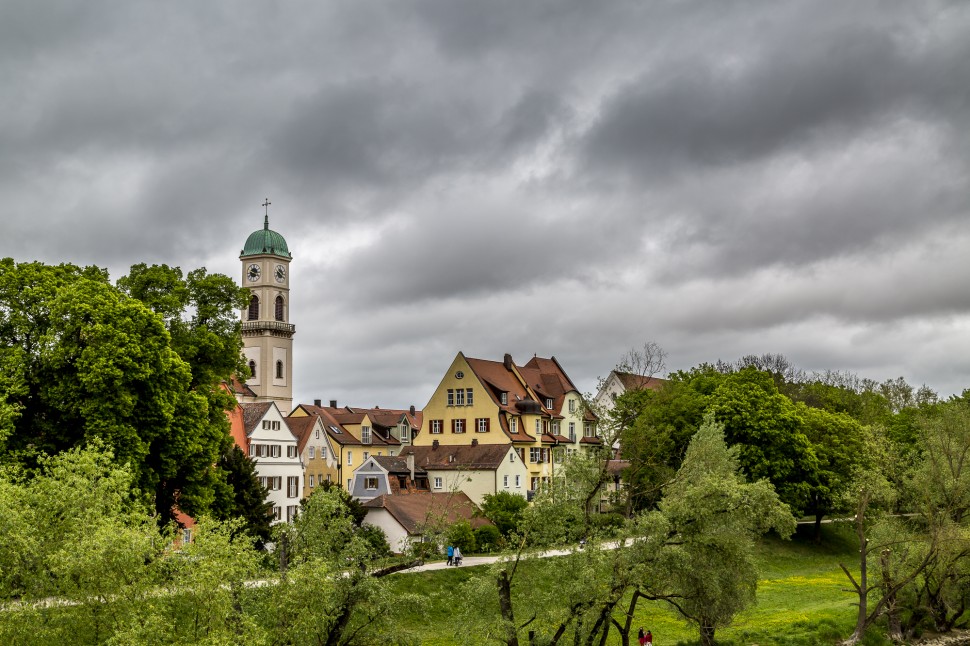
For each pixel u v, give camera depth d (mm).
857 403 124938
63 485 31469
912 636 54281
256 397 143500
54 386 48875
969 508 53281
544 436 112625
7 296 50281
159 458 52188
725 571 38938
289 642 30344
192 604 27938
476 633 37062
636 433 49406
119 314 50156
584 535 39188
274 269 159000
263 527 69312
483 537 76062
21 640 27234
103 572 27703
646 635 45094
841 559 85812
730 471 41531
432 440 109812
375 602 33531
